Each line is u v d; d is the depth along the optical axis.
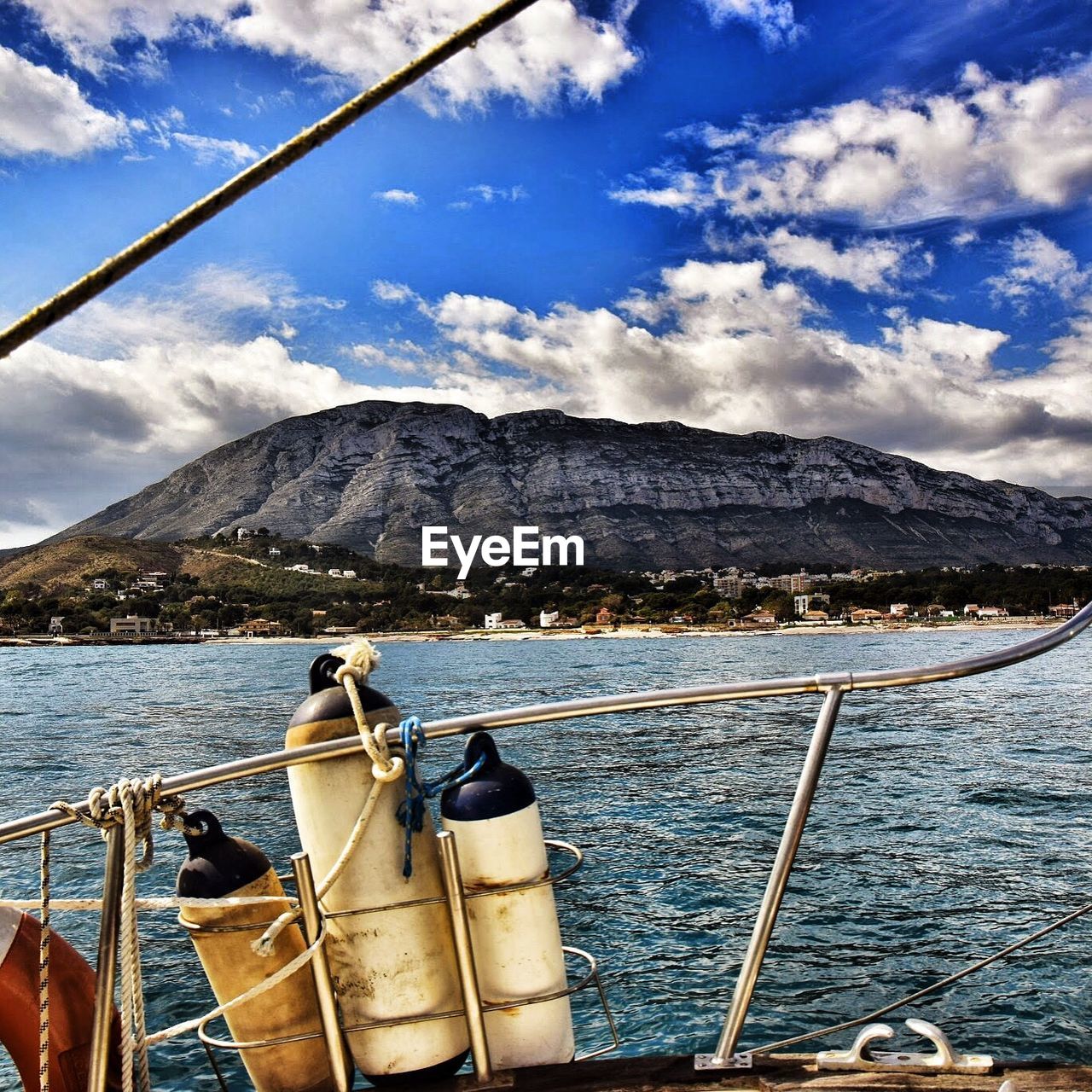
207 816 2.84
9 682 67.31
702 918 9.30
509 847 2.79
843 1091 2.54
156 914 9.53
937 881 10.51
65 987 2.73
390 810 2.73
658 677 63.03
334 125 1.77
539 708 2.80
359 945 2.73
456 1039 2.79
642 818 14.45
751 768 19.69
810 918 9.26
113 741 30.27
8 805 18.70
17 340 1.71
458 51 1.80
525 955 2.81
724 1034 2.78
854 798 15.98
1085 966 7.75
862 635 190.75
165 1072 6.43
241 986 2.72
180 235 1.74
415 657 112.44
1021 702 35.50
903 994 7.39
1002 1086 2.47
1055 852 11.89
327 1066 2.80
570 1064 2.77
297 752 2.67
